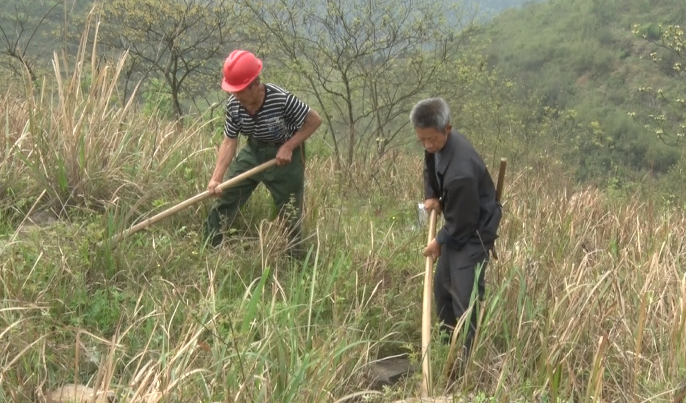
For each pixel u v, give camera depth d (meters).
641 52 39.69
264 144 5.34
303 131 5.29
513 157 12.71
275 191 5.45
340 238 5.76
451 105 11.92
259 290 3.69
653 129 14.19
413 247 5.85
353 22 9.92
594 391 3.57
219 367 3.41
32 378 3.35
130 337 3.88
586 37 42.03
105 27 11.63
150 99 11.73
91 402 3.05
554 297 4.36
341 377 3.80
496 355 4.18
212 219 5.53
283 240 5.27
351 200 7.60
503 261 5.11
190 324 3.81
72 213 5.34
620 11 44.16
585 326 4.14
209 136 8.04
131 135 6.23
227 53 12.64
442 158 4.19
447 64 10.93
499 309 4.33
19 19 10.53
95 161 5.66
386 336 4.32
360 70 10.65
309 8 10.02
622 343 4.21
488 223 4.29
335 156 10.04
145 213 5.32
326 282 4.80
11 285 4.00
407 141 12.17
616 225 6.82
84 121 5.79
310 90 10.93
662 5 43.28
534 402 3.65
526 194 8.46
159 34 12.09
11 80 8.98
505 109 13.68
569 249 5.91
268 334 3.80
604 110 35.69
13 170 5.50
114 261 4.65
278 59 10.67
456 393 3.87
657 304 4.59
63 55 5.87
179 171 6.21
